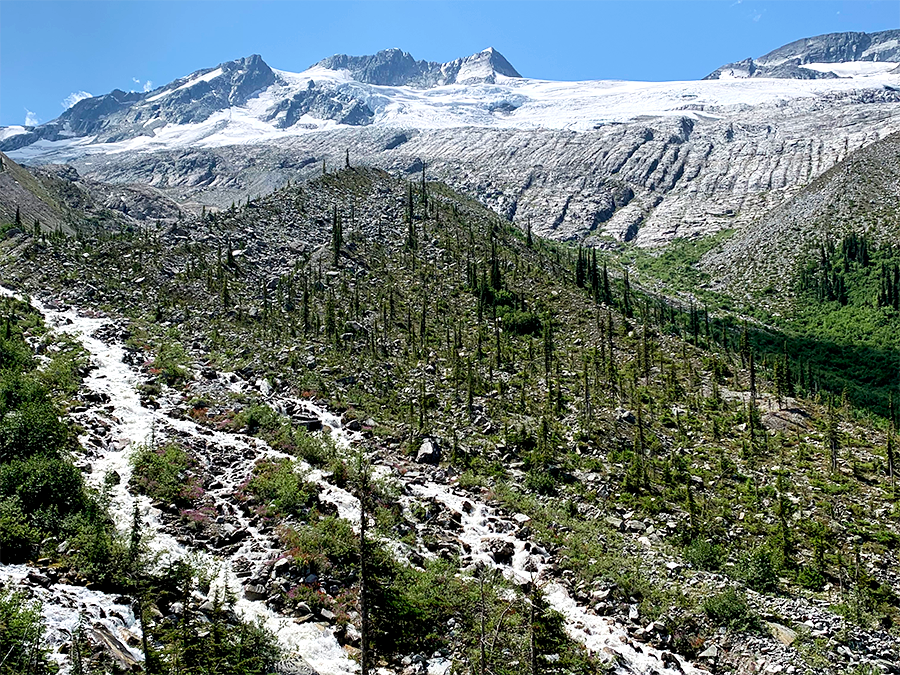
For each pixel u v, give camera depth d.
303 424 78.38
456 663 40.59
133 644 35.56
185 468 60.66
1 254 140.62
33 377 74.12
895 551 62.91
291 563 47.28
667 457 80.38
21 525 42.81
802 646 48.16
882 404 136.50
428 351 108.19
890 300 191.38
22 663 29.94
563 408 89.88
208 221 158.25
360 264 144.25
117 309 112.38
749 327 195.38
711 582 56.41
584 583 54.28
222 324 111.94
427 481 70.31
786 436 87.00
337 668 39.03
